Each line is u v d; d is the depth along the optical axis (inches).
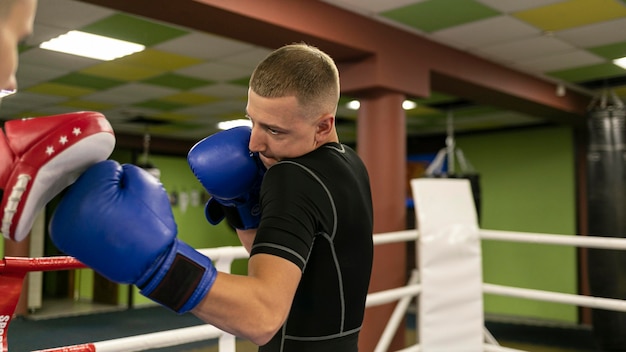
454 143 289.9
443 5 116.6
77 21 125.2
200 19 104.3
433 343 100.1
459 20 125.8
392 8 119.2
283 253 28.2
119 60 158.4
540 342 200.5
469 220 106.0
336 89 32.5
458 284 103.0
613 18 122.6
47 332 205.2
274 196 30.4
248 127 37.6
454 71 145.9
